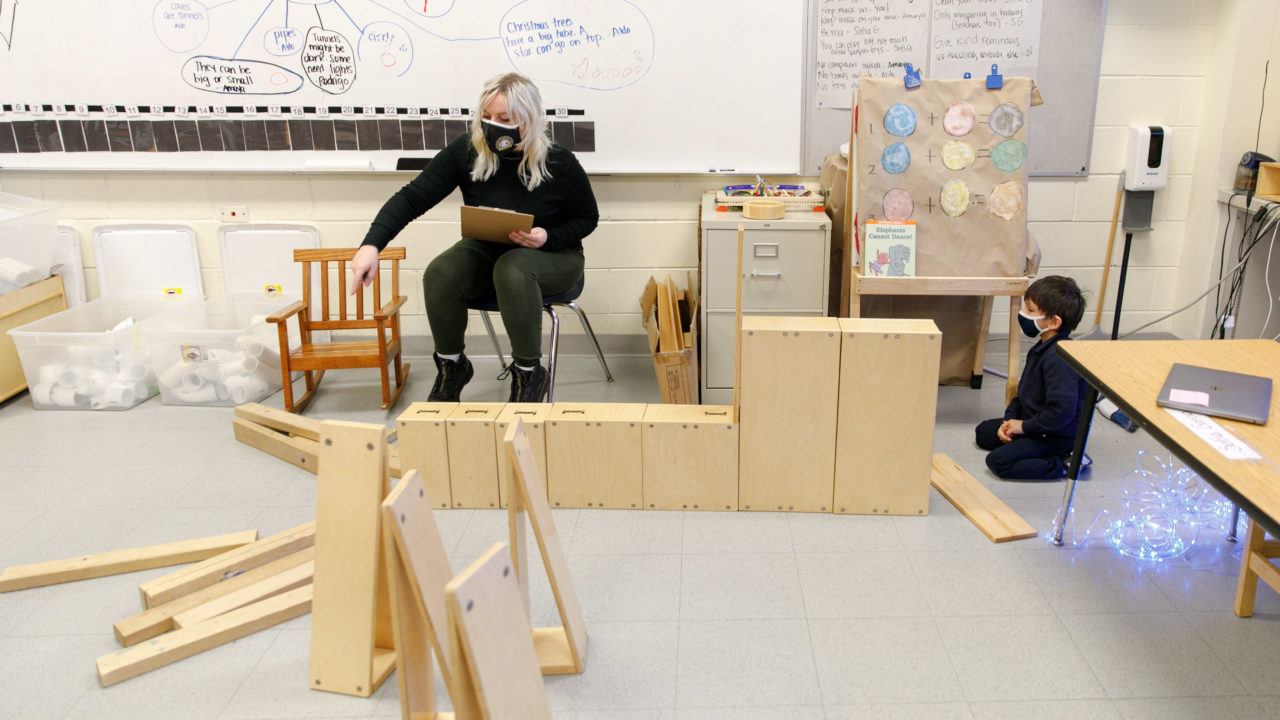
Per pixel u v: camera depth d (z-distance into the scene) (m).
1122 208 3.59
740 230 2.29
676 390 2.99
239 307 3.75
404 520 1.45
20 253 3.41
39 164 3.64
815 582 2.15
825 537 2.36
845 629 1.97
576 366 3.75
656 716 1.73
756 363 2.34
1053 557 2.24
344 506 1.76
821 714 1.72
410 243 3.73
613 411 2.52
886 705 1.74
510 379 3.58
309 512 2.56
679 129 3.50
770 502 2.49
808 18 3.35
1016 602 2.06
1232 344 2.15
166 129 3.58
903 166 2.86
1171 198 3.60
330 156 3.59
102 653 1.96
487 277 3.11
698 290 3.58
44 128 3.59
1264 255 3.37
